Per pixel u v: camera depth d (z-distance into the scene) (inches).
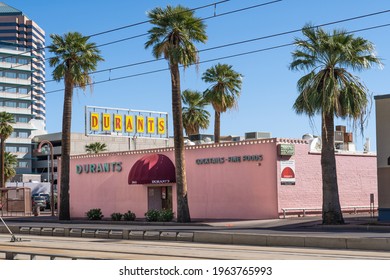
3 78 5748.0
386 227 1119.6
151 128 2768.2
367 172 1742.1
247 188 1557.6
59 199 1847.9
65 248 856.3
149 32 1496.1
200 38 1501.0
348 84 1202.0
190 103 2442.2
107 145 4192.9
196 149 1684.3
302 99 1222.9
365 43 1214.3
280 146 1497.3
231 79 2016.5
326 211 1232.2
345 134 1931.6
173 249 817.5
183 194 1501.0
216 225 1374.3
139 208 1836.9
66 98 1818.4
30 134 5659.5
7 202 2293.3
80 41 1776.6
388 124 1325.0
